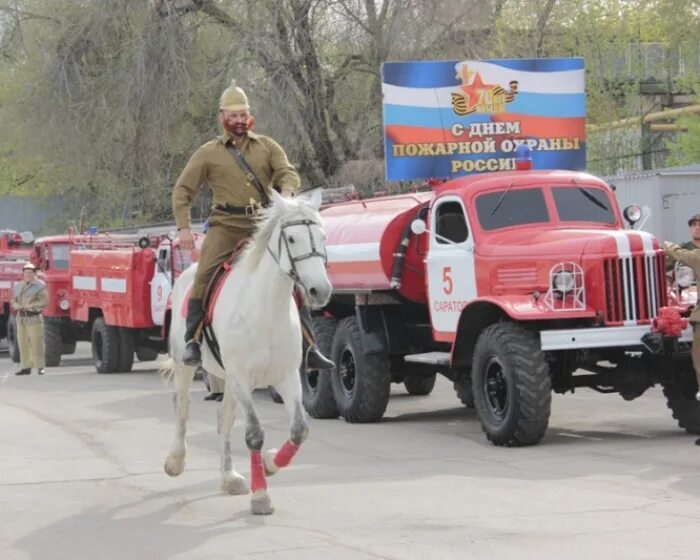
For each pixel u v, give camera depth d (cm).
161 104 3703
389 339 1803
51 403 2183
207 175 1203
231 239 1191
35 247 3269
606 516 1055
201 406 2103
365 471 1352
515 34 4003
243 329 1110
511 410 1488
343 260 1852
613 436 1584
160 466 1431
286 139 3600
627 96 4847
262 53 3575
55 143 3950
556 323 1548
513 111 1955
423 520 1064
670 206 3128
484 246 1631
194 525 1084
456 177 1923
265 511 1116
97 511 1161
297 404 1127
